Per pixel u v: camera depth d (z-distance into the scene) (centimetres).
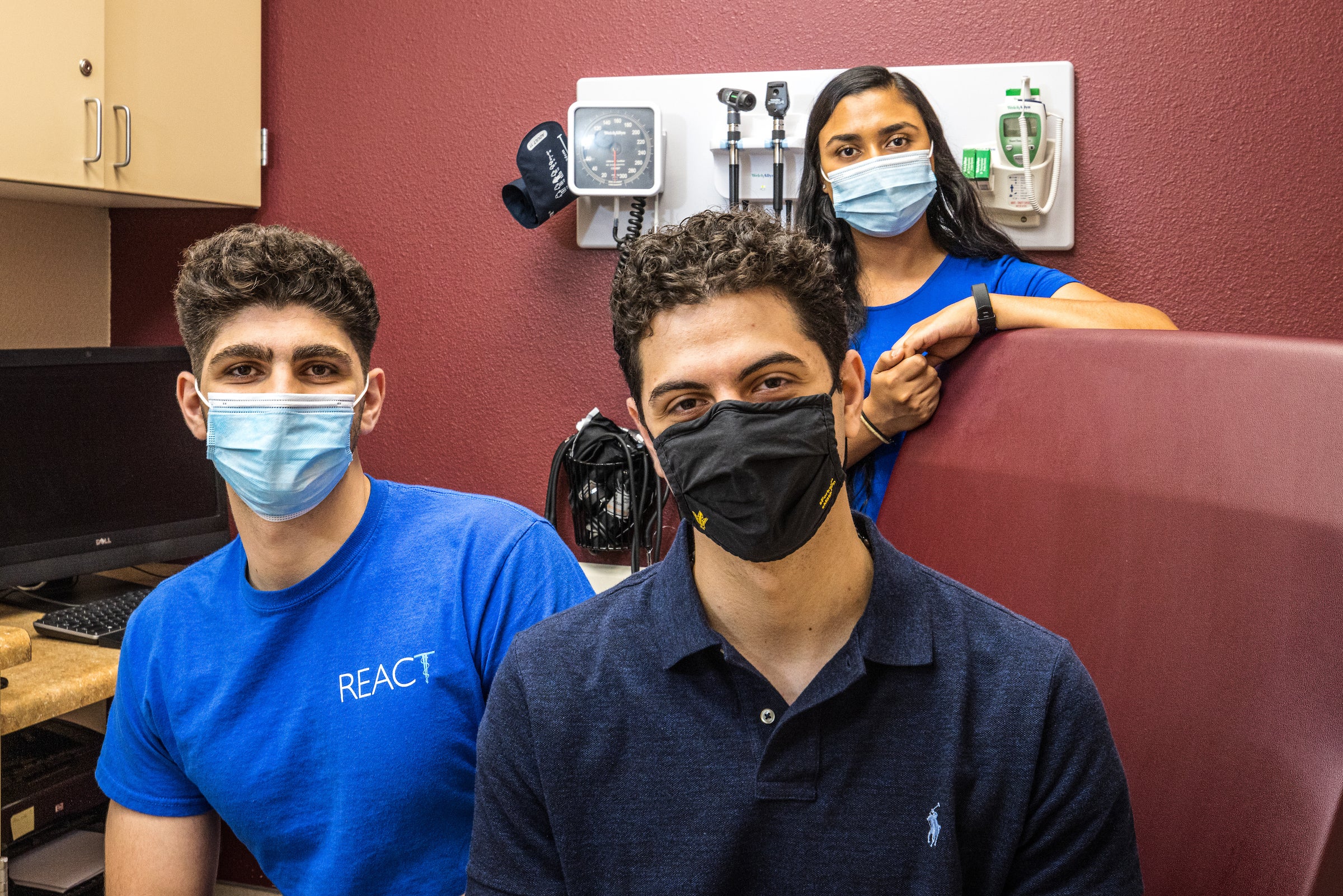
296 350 107
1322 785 83
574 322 236
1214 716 94
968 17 213
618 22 230
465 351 243
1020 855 78
